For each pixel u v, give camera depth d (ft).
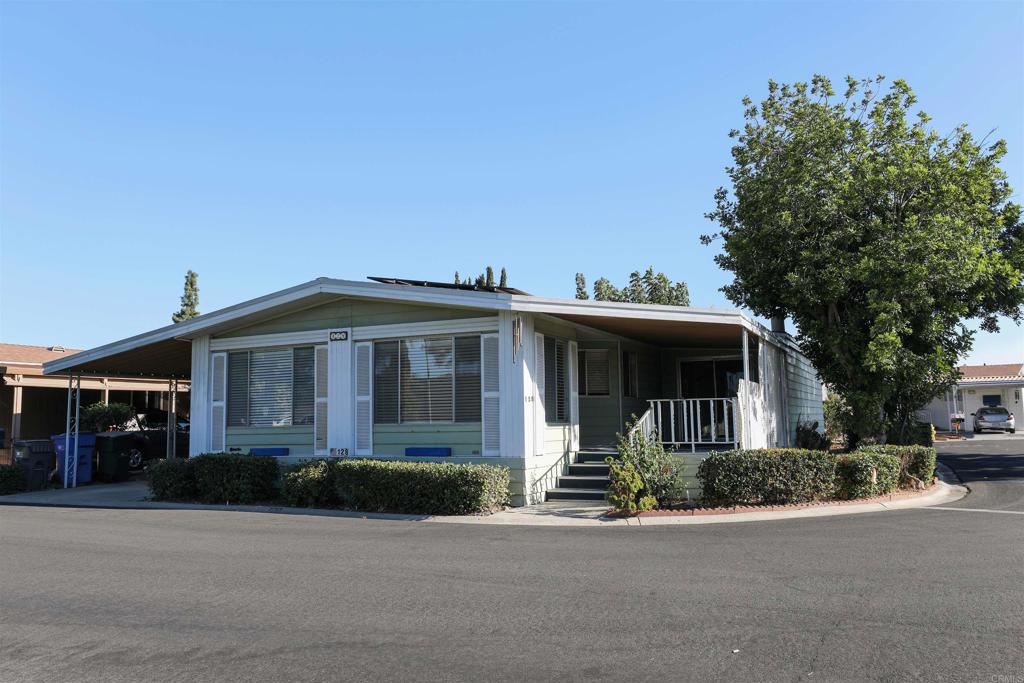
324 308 51.55
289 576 25.99
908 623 19.30
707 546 30.35
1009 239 61.93
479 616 20.63
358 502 44.27
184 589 24.30
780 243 58.18
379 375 49.57
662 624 19.61
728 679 15.65
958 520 36.17
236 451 53.67
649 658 17.02
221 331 55.21
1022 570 25.13
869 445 51.93
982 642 17.74
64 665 17.26
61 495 55.47
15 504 51.11
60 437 62.54
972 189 55.26
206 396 55.31
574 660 16.97
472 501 41.06
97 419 79.15
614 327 51.24
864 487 43.09
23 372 78.07
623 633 18.90
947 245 51.03
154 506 48.06
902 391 62.85
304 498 46.06
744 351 47.24
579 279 123.65
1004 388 151.64
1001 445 102.94
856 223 56.08
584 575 25.44
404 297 46.44
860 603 21.24
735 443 46.03
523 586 24.00
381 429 49.01
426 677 16.06
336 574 26.20
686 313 45.39
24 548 32.32
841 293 54.70
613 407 57.47
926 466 50.11
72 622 20.72
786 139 61.93
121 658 17.69
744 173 63.52
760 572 25.39
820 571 25.35
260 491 48.47
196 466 49.90
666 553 29.04
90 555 30.50
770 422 56.85
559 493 46.50
